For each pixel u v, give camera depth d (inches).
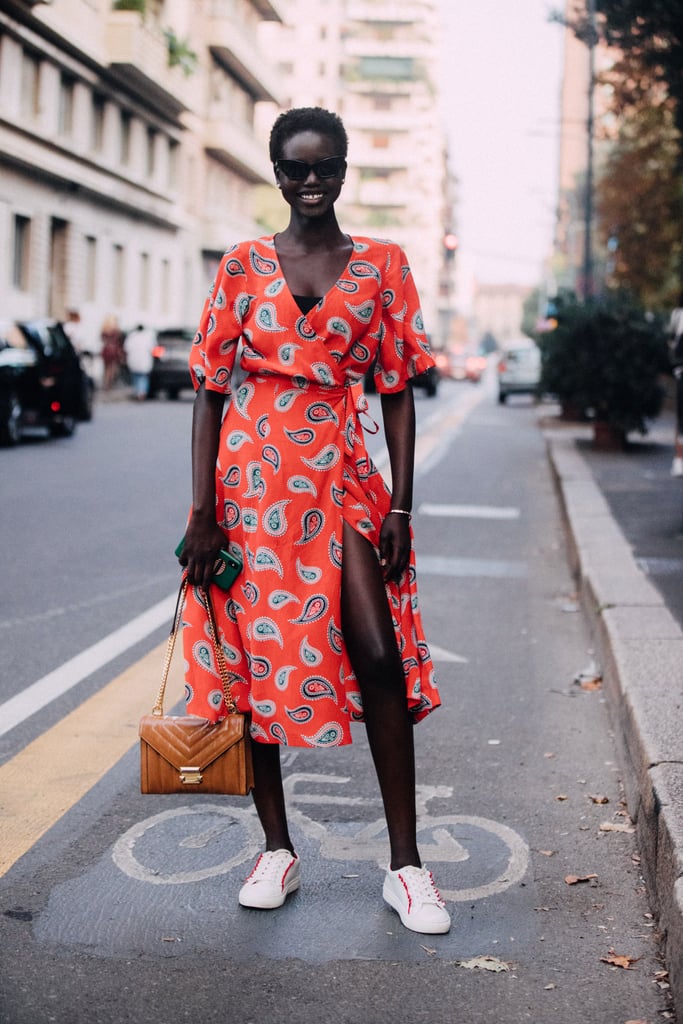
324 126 125.6
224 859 147.9
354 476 130.9
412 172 4151.1
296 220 127.6
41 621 276.2
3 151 1167.6
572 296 767.7
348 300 126.5
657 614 244.2
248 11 2204.7
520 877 143.6
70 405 751.7
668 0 745.6
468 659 254.1
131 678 230.4
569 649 264.2
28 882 139.9
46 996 114.3
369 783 176.7
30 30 1208.2
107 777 175.5
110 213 1542.8
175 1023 110.3
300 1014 112.2
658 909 130.9
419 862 133.0
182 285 1902.1
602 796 171.3
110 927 129.0
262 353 128.2
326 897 137.6
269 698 129.6
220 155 2036.2
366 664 128.8
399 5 4084.6
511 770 183.0
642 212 1165.1
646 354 729.6
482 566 369.4
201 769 127.9
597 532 373.4
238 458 130.2
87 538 391.5
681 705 174.9
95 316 1494.8
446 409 1362.0
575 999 115.5
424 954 124.1
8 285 1237.1
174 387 1246.9
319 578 129.0
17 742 190.9
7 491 500.7
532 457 767.7
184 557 129.5
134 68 1423.5
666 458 690.2
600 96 1208.8
